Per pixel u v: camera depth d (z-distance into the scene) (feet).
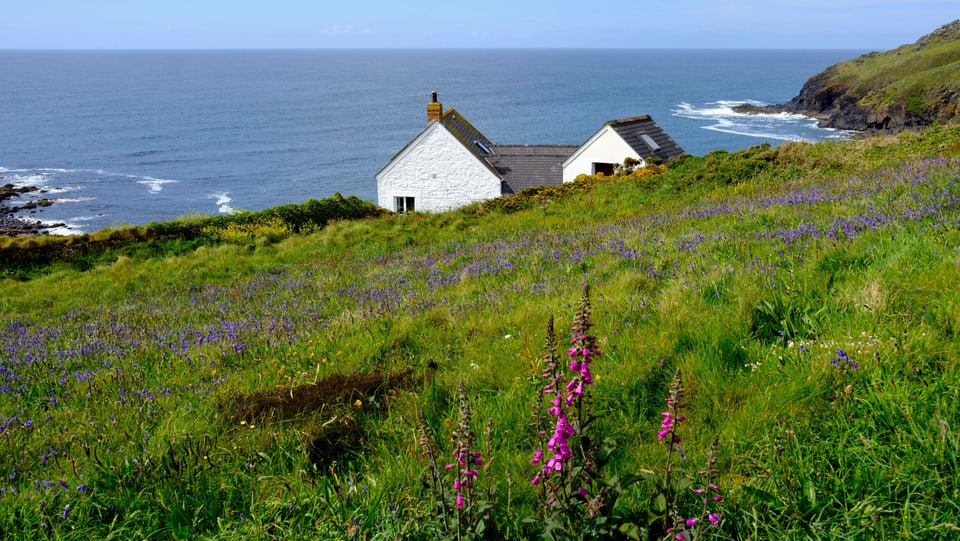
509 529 12.64
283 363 25.94
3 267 94.63
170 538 14.11
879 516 11.26
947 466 11.86
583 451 11.50
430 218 97.19
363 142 419.95
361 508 13.89
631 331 21.97
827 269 23.52
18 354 34.45
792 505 12.01
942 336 16.25
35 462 17.76
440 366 22.97
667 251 34.50
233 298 52.08
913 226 26.08
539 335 23.31
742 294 21.89
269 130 477.77
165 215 233.14
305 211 120.06
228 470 16.37
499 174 129.59
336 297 42.47
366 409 20.03
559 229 64.13
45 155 360.69
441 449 16.42
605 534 10.87
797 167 74.69
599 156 124.67
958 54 383.04
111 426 19.74
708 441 14.71
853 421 13.93
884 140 77.87
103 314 51.93
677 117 481.87
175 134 451.94
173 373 26.58
